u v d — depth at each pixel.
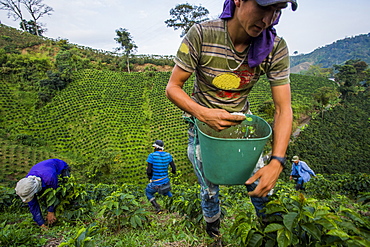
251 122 1.62
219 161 1.36
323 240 1.41
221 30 1.38
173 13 51.69
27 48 48.88
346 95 45.00
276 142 1.39
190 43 1.43
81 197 3.72
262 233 1.57
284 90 1.50
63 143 28.31
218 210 2.03
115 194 2.95
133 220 2.78
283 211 1.57
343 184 7.75
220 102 1.66
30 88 37.66
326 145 27.48
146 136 30.28
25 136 27.56
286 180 18.31
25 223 3.27
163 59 54.38
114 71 46.91
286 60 1.47
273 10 1.12
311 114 35.66
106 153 22.45
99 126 31.33
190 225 2.79
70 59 45.59
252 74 1.53
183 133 29.48
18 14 61.41
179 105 1.47
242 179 1.42
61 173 3.95
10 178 19.47
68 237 2.83
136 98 39.09
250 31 1.23
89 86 39.97
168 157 4.70
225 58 1.43
